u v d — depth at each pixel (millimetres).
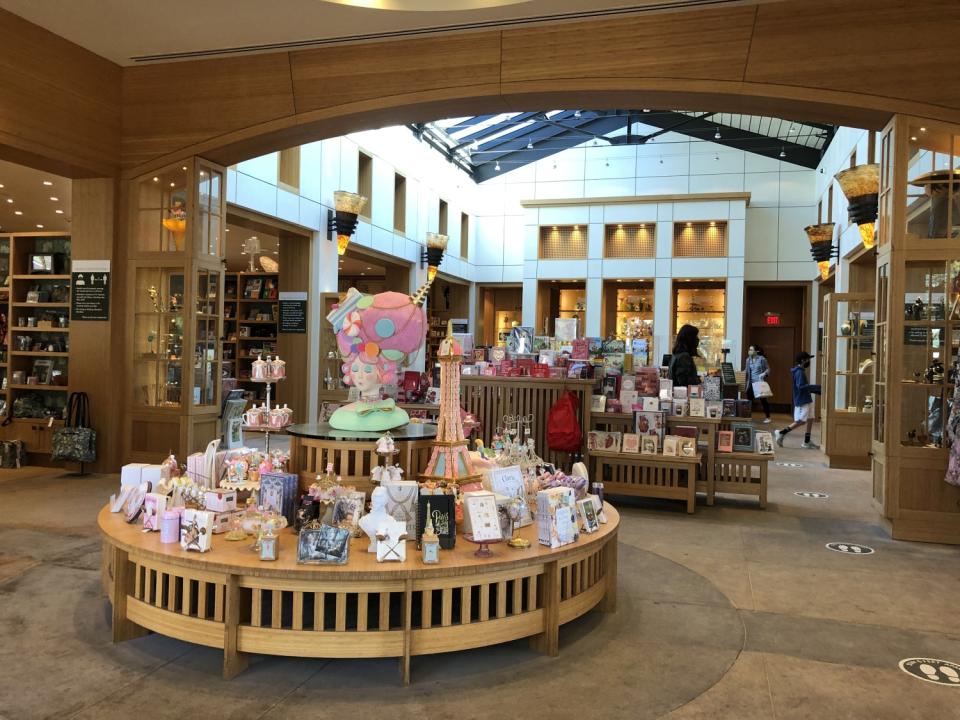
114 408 7121
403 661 2711
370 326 4039
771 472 8406
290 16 5695
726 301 15984
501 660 2951
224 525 3285
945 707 2604
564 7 5441
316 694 2605
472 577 2838
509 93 5867
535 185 18266
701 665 2932
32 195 10375
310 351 10930
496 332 19984
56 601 3535
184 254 6859
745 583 4098
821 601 3799
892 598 3867
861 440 8695
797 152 16594
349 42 6191
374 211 12695
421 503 3066
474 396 6762
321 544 2797
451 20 5691
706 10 5457
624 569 4340
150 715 2414
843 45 5234
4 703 2471
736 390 10438
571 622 3412
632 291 17578
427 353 17203
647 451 6223
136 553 2971
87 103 6598
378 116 6387
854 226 11148
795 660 3004
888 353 5312
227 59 6621
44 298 7875
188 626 2836
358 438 3713
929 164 5227
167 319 6996
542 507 3160
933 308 5270
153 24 5941
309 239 10984
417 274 14711
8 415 7723
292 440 4000
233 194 8945
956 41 5059
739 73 5414
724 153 17109
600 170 17812
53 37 6191
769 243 16859
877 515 6086
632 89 5637
